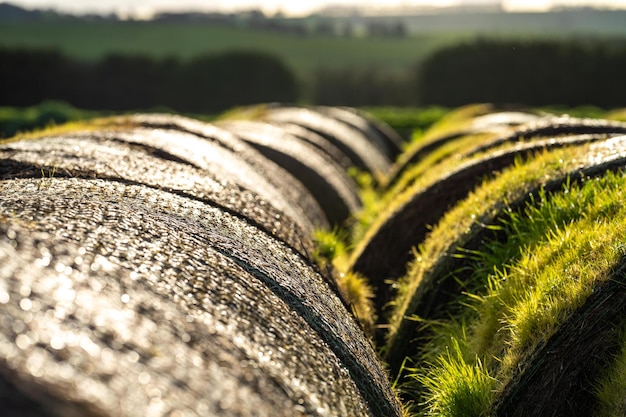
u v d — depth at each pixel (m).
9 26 118.62
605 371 4.16
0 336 2.20
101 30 117.62
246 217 5.38
